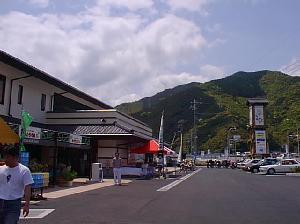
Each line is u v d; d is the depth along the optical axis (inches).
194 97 6136.8
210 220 518.0
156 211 591.5
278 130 5388.8
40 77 1220.5
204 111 5949.8
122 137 1407.5
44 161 1279.5
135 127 1855.3
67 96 1584.6
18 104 1197.7
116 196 793.6
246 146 5383.9
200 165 4399.6
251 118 3491.6
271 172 2180.1
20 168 296.4
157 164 1888.5
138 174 1492.4
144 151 1601.9
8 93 1141.1
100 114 1464.1
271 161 2358.5
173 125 5590.6
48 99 1418.6
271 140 5201.8
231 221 512.7
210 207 649.6
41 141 942.4
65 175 997.2
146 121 5979.3
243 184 1247.5
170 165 3304.6
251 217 548.1
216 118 5792.3
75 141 1152.8
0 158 609.6
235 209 629.0
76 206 627.2
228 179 1560.0
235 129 5201.8
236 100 6505.9
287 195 874.1
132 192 890.7
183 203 700.0
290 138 4980.3
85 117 1456.7
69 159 1385.3
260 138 3412.9
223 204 693.9
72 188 952.3
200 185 1178.6
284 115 5639.8
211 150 5329.7
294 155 3944.4
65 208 601.9
